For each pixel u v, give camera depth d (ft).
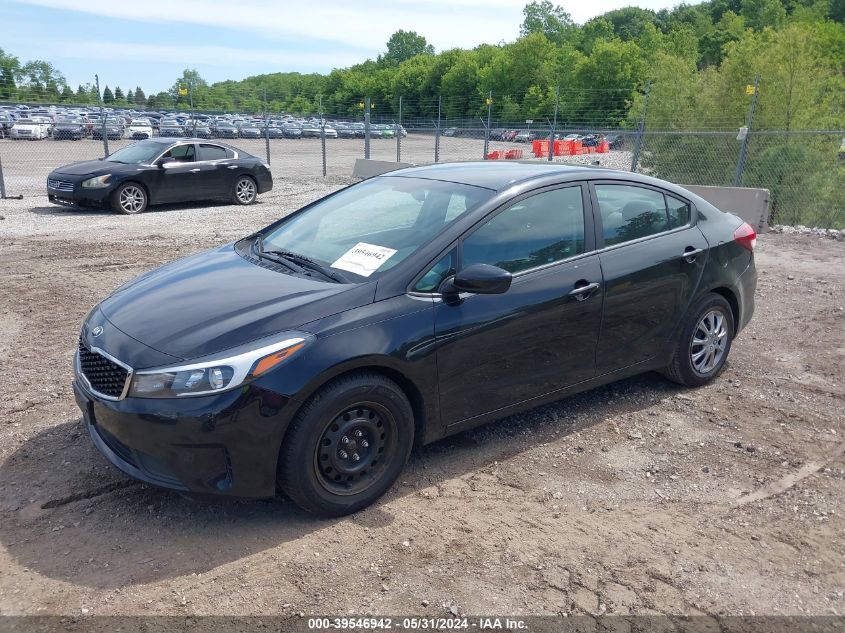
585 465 12.78
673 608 9.04
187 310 10.93
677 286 14.82
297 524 10.68
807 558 10.19
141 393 9.75
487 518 10.98
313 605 8.91
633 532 10.71
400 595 9.13
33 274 26.61
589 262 13.37
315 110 320.09
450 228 12.00
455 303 11.59
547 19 389.80
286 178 69.56
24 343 18.74
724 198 40.98
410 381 11.17
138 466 10.17
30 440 13.12
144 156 45.55
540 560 9.94
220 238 34.94
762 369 17.78
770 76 55.42
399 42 501.56
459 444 13.46
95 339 10.90
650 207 14.92
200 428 9.61
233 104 207.10
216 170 47.80
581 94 171.53
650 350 14.82
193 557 9.84
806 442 13.87
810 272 29.73
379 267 11.64
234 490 9.98
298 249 13.23
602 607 9.01
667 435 14.03
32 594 9.00
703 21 347.36
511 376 12.50
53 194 43.45
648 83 62.85
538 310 12.48
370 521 10.83
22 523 10.54
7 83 95.81
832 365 18.15
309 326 10.36
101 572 9.47
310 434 10.18
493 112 251.60
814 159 48.70
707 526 10.94
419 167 15.55
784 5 307.58
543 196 13.23
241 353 9.83
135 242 33.55
